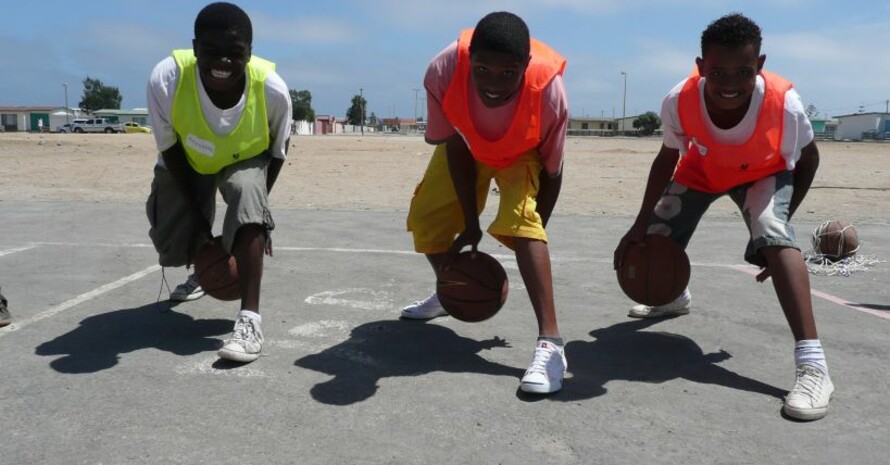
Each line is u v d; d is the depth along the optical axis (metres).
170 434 3.17
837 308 5.39
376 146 37.03
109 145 31.12
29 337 4.51
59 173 17.44
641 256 4.35
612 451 3.06
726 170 4.03
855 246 7.04
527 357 4.26
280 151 4.38
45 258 6.96
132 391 3.64
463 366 4.08
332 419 3.34
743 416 3.44
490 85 3.49
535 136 3.73
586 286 6.09
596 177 18.66
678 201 4.55
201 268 4.43
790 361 4.21
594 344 4.52
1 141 30.84
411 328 4.80
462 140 4.00
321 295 5.64
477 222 4.12
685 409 3.51
